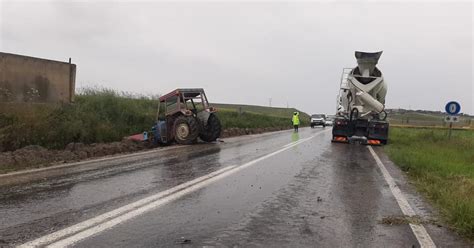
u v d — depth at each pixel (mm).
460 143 20203
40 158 11516
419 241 5195
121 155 13484
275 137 26984
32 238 4855
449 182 9336
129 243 4801
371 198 7715
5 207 6262
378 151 17828
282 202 7113
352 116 22125
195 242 4898
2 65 14117
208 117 19625
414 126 55594
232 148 17094
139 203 6684
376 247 4922
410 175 11000
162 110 21938
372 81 22156
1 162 10320
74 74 16844
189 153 14547
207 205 6723
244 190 8047
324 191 8234
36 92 14875
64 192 7383
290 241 5039
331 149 18000
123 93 25453
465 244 5156
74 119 15266
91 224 5473
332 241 5090
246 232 5352
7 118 12398
